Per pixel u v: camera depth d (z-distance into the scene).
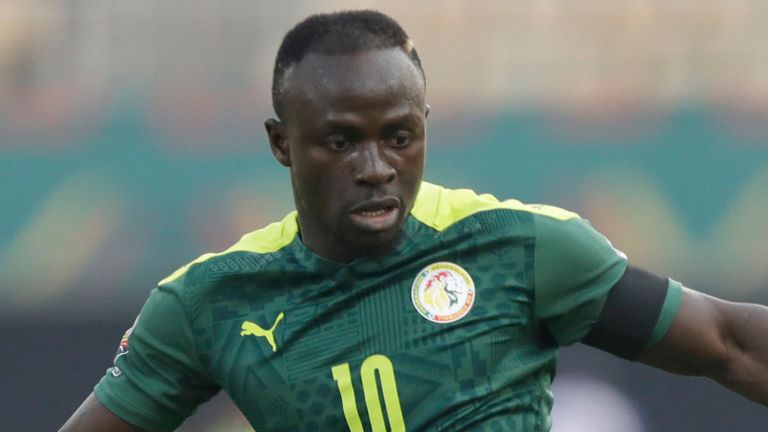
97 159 46.56
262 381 13.35
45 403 37.94
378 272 13.31
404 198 12.74
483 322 13.13
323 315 13.35
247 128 47.25
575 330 13.45
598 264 13.27
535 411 13.38
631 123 47.00
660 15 50.22
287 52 13.25
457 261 13.38
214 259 13.87
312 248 13.59
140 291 43.94
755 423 34.69
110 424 14.39
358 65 12.60
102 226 45.41
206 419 34.75
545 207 13.70
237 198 45.91
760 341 13.14
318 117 12.66
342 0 50.84
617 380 34.97
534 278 13.27
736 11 50.09
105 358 39.03
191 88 48.44
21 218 45.56
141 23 50.06
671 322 13.18
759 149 46.19
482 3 51.12
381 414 13.04
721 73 48.34
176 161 46.44
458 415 12.95
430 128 47.69
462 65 49.47
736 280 43.69
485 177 46.53
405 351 13.13
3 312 42.00
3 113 47.84
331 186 12.76
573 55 49.44
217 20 50.09
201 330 13.70
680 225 44.94
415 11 51.25
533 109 47.78
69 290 43.59
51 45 49.66
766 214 44.94
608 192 45.84
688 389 34.88
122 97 48.19
